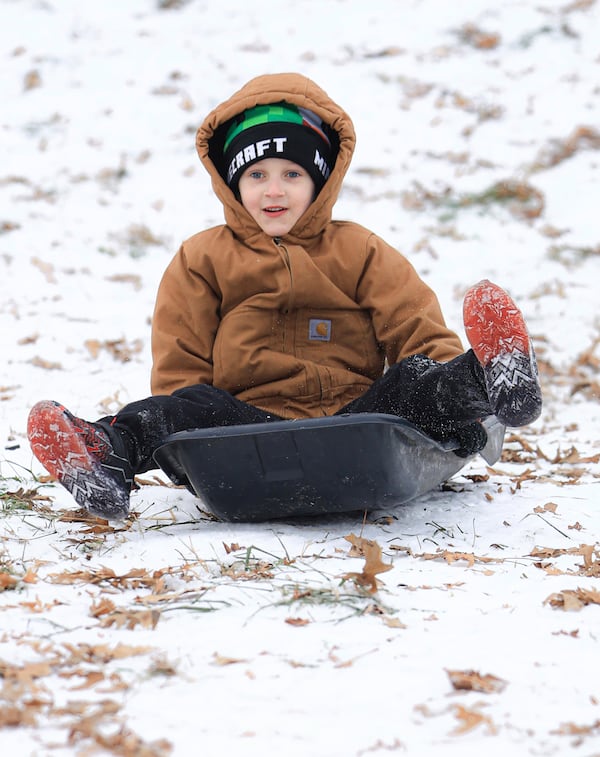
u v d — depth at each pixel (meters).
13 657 8.05
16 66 40.06
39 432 10.78
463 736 6.93
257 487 11.91
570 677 7.93
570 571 10.91
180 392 12.55
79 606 9.38
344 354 13.80
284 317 13.74
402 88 37.94
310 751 6.68
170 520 12.84
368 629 8.84
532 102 36.78
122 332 24.11
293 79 14.06
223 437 11.53
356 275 13.82
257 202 13.71
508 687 7.72
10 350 22.50
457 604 9.61
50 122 36.84
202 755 6.57
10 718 6.91
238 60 39.88
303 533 12.07
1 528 12.20
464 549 11.66
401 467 11.69
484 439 12.43
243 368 13.46
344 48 40.38
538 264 29.05
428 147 34.84
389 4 43.09
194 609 9.26
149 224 31.16
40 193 32.59
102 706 7.17
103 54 40.72
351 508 12.17
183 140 35.97
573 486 14.67
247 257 13.76
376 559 10.48
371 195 32.59
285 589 9.79
